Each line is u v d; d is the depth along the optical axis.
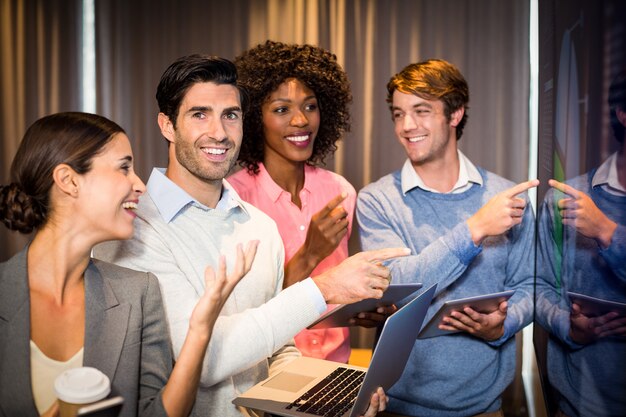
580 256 1.24
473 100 3.58
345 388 1.51
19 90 3.96
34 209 1.10
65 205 1.12
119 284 1.21
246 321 1.34
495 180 2.00
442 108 1.90
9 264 1.11
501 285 1.95
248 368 1.44
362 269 1.40
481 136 3.59
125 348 1.17
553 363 1.57
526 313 1.94
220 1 3.79
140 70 3.87
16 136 3.98
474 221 1.81
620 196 0.93
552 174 1.68
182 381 1.17
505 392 3.36
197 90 1.39
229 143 1.43
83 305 1.16
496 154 3.58
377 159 3.70
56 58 3.94
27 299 1.09
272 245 1.56
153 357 1.23
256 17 3.77
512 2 3.51
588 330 1.17
